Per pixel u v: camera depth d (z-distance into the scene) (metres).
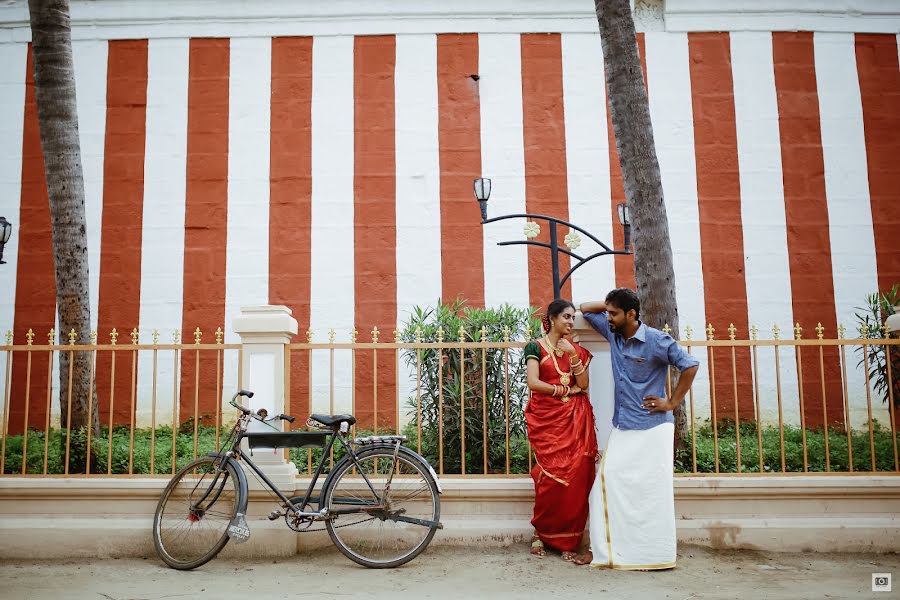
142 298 7.77
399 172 8.04
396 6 8.25
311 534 4.35
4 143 7.95
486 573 3.80
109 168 7.96
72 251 5.14
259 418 4.24
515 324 5.12
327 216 7.96
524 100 8.16
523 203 7.99
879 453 4.94
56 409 7.53
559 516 4.02
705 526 4.26
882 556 4.14
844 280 7.83
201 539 4.23
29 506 4.36
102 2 8.18
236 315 7.77
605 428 4.32
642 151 5.13
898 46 8.22
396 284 7.86
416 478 4.34
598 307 4.19
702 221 7.93
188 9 8.20
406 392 7.55
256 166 8.03
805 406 7.61
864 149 8.04
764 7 8.22
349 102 8.14
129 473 4.42
